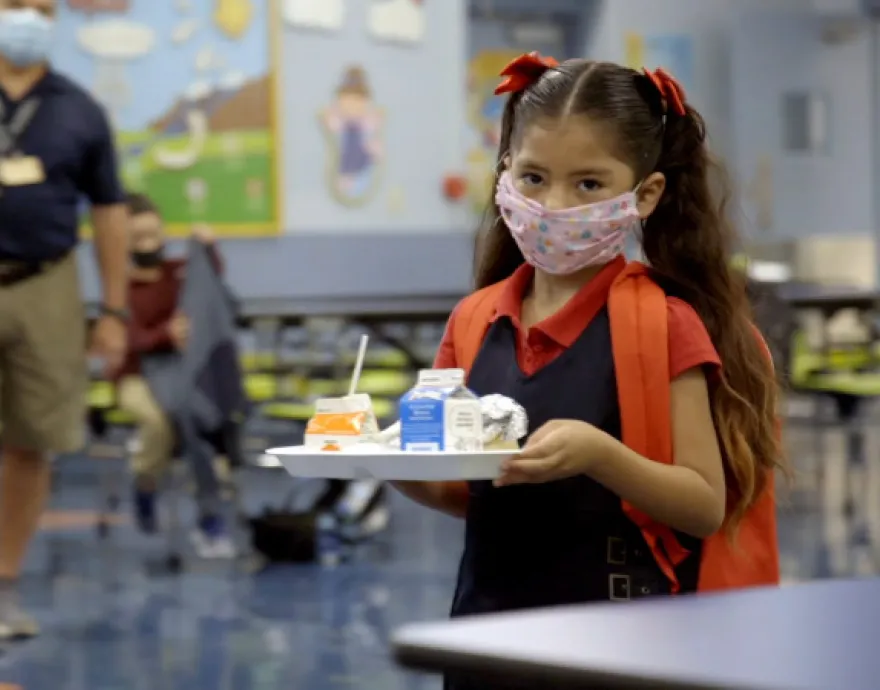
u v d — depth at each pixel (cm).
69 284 524
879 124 1590
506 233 228
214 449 729
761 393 210
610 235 203
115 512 867
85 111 528
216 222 1276
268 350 991
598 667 87
